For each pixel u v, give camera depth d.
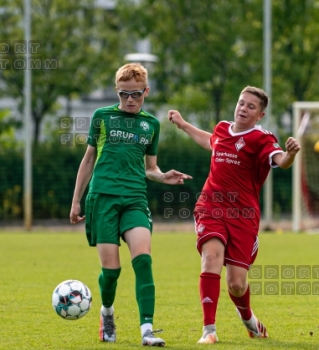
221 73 88.00
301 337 22.73
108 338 21.58
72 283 21.78
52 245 54.88
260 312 27.81
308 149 69.69
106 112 21.88
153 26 89.81
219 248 21.66
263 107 22.53
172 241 58.62
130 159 21.62
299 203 66.81
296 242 56.59
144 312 20.47
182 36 89.44
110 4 97.06
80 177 22.22
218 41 87.31
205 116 88.88
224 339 22.31
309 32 88.38
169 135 80.62
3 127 87.75
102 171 21.56
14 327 24.14
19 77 85.69
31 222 69.75
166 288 33.62
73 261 44.34
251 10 87.06
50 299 30.12
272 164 21.73
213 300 21.45
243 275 21.80
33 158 73.75
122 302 29.84
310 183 70.25
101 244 21.16
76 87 88.69
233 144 22.27
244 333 23.56
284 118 97.69
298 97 89.44
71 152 74.06
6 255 47.75
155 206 75.88
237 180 22.08
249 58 86.94
